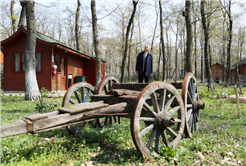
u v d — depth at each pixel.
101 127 4.79
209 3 13.48
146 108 3.00
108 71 58.78
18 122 2.01
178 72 58.53
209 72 15.27
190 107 4.30
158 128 3.17
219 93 10.75
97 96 3.72
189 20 9.91
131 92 3.68
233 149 3.43
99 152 3.34
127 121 5.49
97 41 10.96
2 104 8.16
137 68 7.34
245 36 30.05
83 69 17.59
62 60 14.00
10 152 3.15
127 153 3.27
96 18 10.95
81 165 2.88
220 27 20.27
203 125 5.08
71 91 4.13
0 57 19.19
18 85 12.84
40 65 12.50
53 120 2.29
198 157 3.14
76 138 3.99
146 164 2.83
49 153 3.10
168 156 3.04
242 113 6.25
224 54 29.39
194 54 34.94
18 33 12.12
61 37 44.34
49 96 10.85
